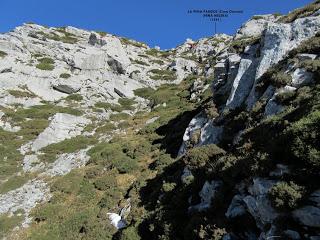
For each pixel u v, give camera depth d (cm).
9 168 3244
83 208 2630
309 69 1842
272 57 2247
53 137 3797
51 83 5184
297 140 1173
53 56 6200
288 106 1667
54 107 4622
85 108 4741
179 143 3158
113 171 3047
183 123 3488
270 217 1178
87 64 5909
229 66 2786
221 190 1595
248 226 1357
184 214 1814
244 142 1680
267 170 1244
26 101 4678
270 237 1127
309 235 1066
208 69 5609
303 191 1086
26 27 7438
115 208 2577
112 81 5675
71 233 2347
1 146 3591
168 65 7281
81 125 4175
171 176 2423
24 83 5066
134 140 3606
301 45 2098
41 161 3384
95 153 3403
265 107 1883
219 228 1399
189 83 5791
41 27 7706
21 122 4119
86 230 2317
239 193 1469
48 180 3048
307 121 1206
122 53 6669
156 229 1898
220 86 2803
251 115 1975
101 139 3872
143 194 2592
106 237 2247
